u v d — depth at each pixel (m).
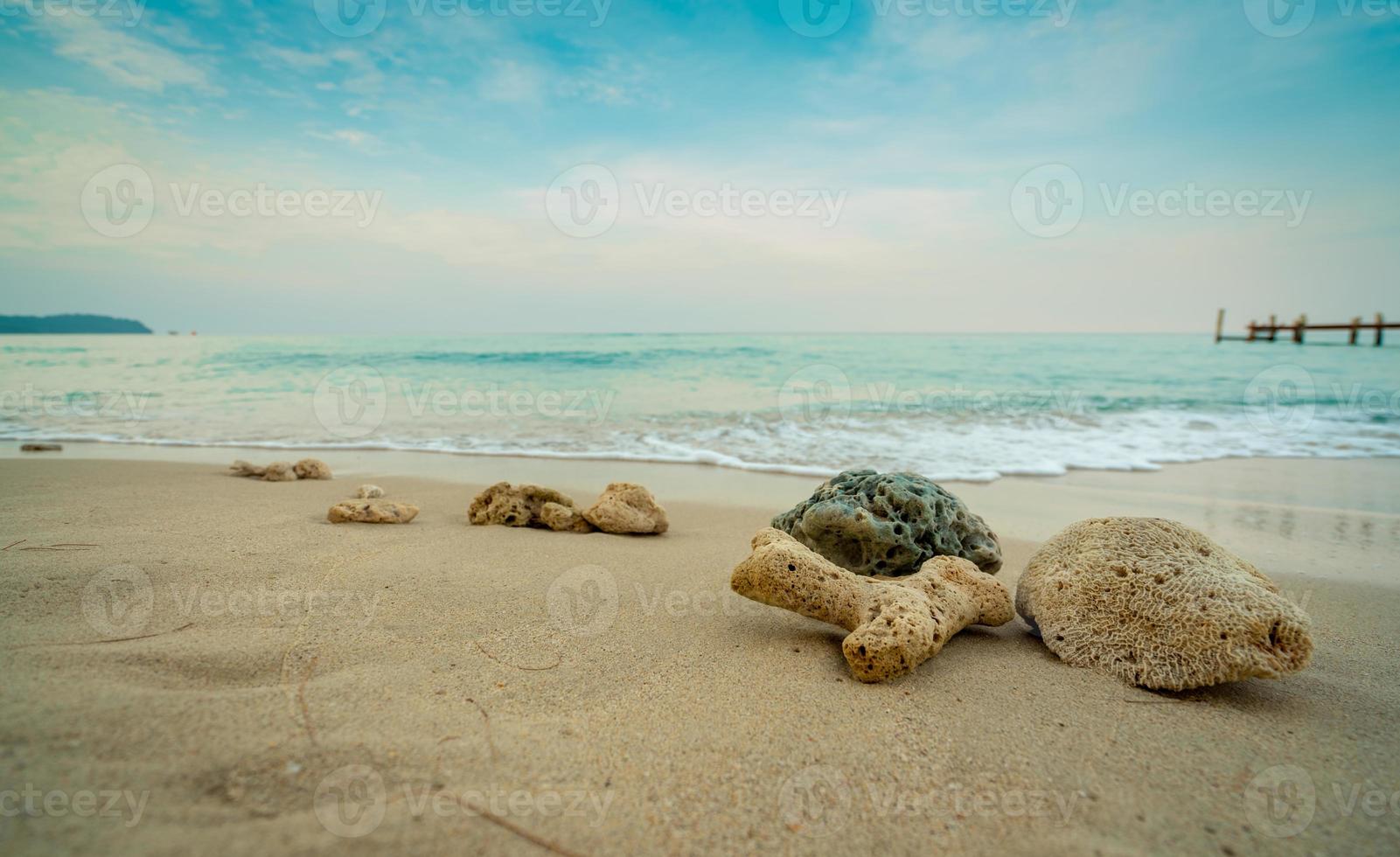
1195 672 2.36
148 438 8.80
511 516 4.59
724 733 2.02
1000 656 2.72
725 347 25.20
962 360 21.77
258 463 6.83
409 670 2.30
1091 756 1.97
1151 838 1.62
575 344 27.77
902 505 3.72
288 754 1.71
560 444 8.67
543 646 2.61
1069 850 1.57
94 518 4.09
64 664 2.06
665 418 10.91
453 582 3.26
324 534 3.96
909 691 2.35
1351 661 2.73
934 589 2.92
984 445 8.77
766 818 1.64
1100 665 2.56
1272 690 2.44
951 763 1.91
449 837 1.47
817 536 3.74
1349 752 2.03
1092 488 6.57
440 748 1.82
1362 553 4.44
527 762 1.80
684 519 5.18
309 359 20.06
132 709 1.82
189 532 3.83
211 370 17.58
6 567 3.03
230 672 2.16
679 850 1.51
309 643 2.45
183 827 1.40
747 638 2.80
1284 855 1.58
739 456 7.99
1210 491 6.40
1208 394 14.58
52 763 1.55
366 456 7.79
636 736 1.97
